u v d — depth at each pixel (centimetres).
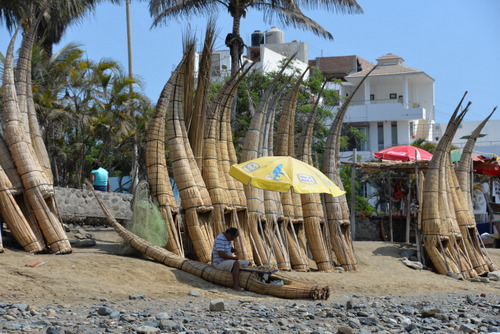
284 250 1698
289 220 1767
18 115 1447
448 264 1984
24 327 805
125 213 1839
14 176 1395
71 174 2852
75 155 2797
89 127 2614
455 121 2070
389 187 2405
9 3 2291
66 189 1722
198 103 1658
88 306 1015
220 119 1730
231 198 1653
